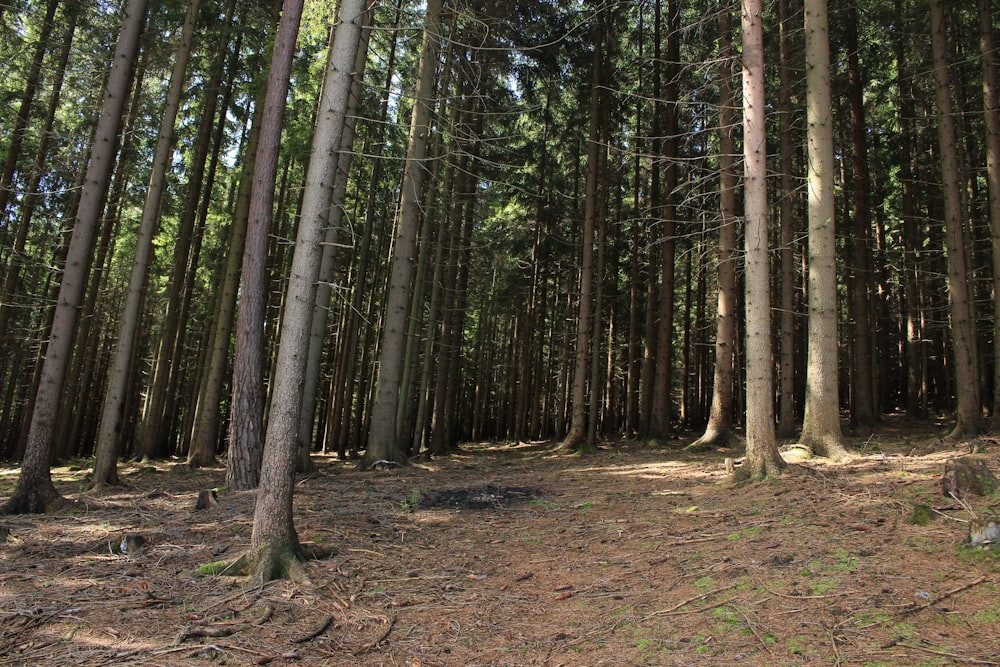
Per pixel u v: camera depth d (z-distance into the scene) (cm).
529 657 368
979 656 290
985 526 423
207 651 367
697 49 1541
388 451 1266
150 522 722
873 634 330
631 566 524
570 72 1870
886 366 2134
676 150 1681
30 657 354
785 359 1395
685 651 348
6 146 1634
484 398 3538
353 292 2223
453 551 615
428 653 378
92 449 2659
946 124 1105
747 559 486
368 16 1008
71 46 1405
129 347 1086
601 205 1878
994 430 987
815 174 924
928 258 1836
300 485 984
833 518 559
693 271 2548
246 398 938
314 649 379
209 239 2238
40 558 570
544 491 923
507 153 1967
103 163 918
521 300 2862
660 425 1647
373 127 1673
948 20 1478
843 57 1664
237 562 518
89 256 912
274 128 805
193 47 1423
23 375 2453
